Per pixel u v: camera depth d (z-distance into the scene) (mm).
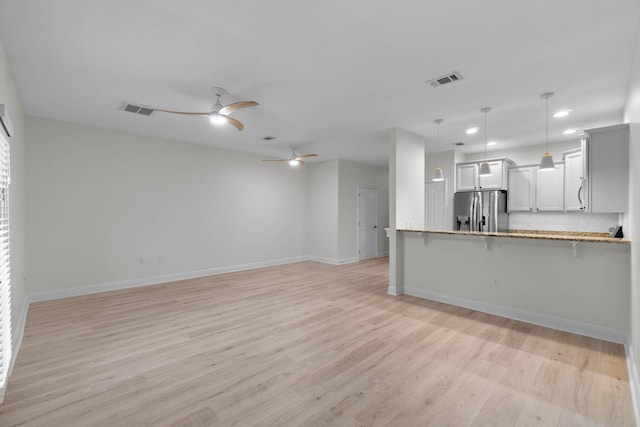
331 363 2516
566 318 3184
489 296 3752
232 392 2113
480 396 2066
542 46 2389
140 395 2078
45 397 2047
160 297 4426
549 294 3299
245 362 2531
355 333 3127
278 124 4473
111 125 4555
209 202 5973
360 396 2068
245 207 6559
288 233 7398
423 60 2615
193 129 4762
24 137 3961
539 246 3369
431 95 3373
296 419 1842
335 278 5715
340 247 7316
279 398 2047
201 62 2646
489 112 3910
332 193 7359
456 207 6184
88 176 4586
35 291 4152
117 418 1845
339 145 5844
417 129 4719
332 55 2533
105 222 4746
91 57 2561
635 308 2273
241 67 2732
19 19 2047
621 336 2855
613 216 5113
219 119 3283
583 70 2773
